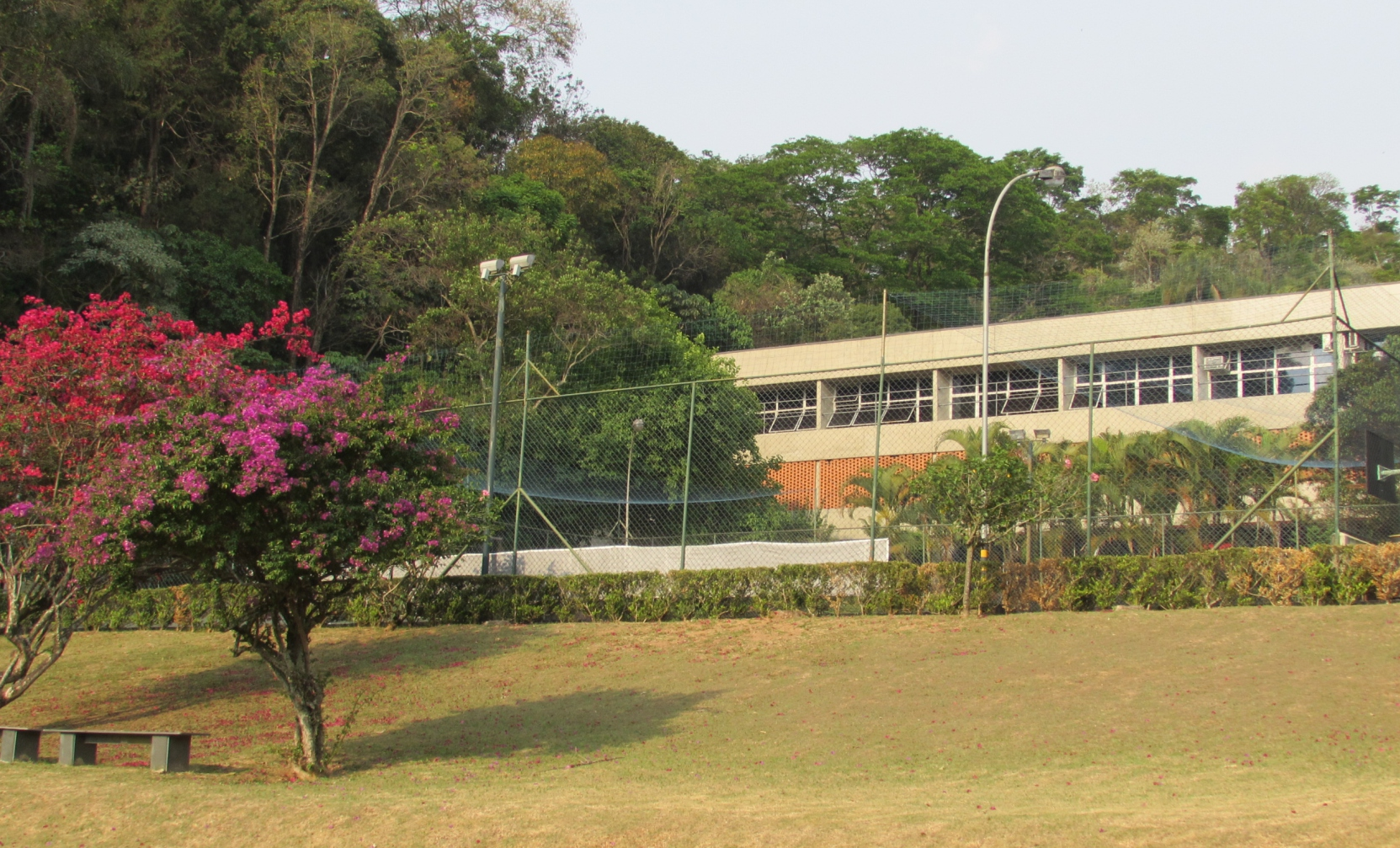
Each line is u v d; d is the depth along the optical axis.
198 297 27.88
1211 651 10.82
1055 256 56.44
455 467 10.55
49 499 12.66
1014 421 29.44
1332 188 61.16
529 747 9.98
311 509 9.05
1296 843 5.75
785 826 6.58
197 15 29.44
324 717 11.68
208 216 29.20
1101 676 10.45
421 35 42.81
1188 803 6.81
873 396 32.59
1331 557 12.35
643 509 18.84
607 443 18.75
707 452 19.16
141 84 28.28
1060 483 15.06
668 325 28.19
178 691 13.34
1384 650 10.18
